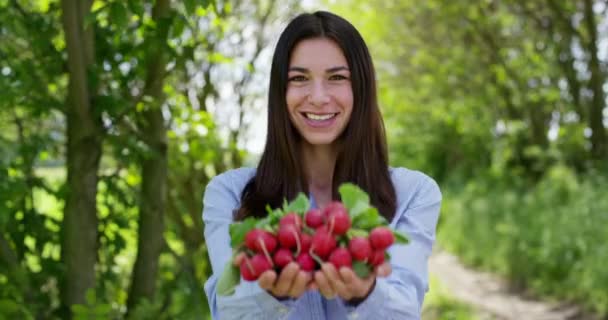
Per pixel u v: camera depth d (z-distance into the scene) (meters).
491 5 9.58
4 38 2.90
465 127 11.95
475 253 9.73
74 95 2.76
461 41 10.48
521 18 9.45
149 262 3.19
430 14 10.19
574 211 7.51
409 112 12.34
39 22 2.82
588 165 8.60
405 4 9.84
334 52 1.67
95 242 2.94
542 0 8.82
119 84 2.96
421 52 10.41
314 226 1.27
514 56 10.01
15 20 2.72
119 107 2.81
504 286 8.29
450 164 15.96
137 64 2.89
